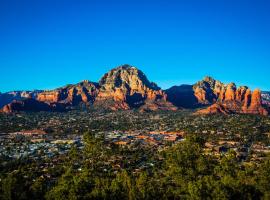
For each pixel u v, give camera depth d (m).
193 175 104.62
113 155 164.75
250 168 108.38
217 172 107.06
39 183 92.06
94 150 159.50
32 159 176.50
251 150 188.38
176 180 104.31
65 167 144.75
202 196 84.25
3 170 151.75
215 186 86.00
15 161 167.50
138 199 86.12
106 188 87.06
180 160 114.06
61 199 81.88
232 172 103.31
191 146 127.44
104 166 147.12
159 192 90.75
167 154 138.38
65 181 91.44
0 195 83.62
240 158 168.12
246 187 87.62
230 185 86.75
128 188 90.81
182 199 87.81
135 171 142.38
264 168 93.62
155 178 122.31
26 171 143.25
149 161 160.88
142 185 92.12
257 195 87.69
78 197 81.44
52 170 140.12
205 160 113.31
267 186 88.12
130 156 168.12
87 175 104.44
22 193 84.56
